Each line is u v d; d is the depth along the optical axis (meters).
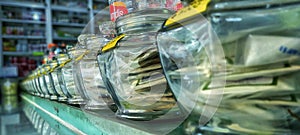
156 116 0.40
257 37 0.26
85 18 4.63
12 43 4.19
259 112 0.26
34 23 4.31
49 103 1.23
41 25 4.41
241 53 0.26
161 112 0.40
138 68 0.45
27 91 2.51
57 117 1.05
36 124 1.27
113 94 0.50
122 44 0.47
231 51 0.27
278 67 0.25
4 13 4.07
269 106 0.26
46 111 1.34
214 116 0.29
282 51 0.25
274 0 0.26
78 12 4.56
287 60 0.25
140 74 0.45
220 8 0.27
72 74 0.79
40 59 4.43
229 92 0.27
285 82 0.25
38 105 1.68
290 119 0.26
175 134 0.35
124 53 0.47
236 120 0.27
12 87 3.81
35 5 4.18
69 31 4.48
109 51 0.49
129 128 0.43
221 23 0.27
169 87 0.37
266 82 0.26
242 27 0.26
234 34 0.26
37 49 4.36
